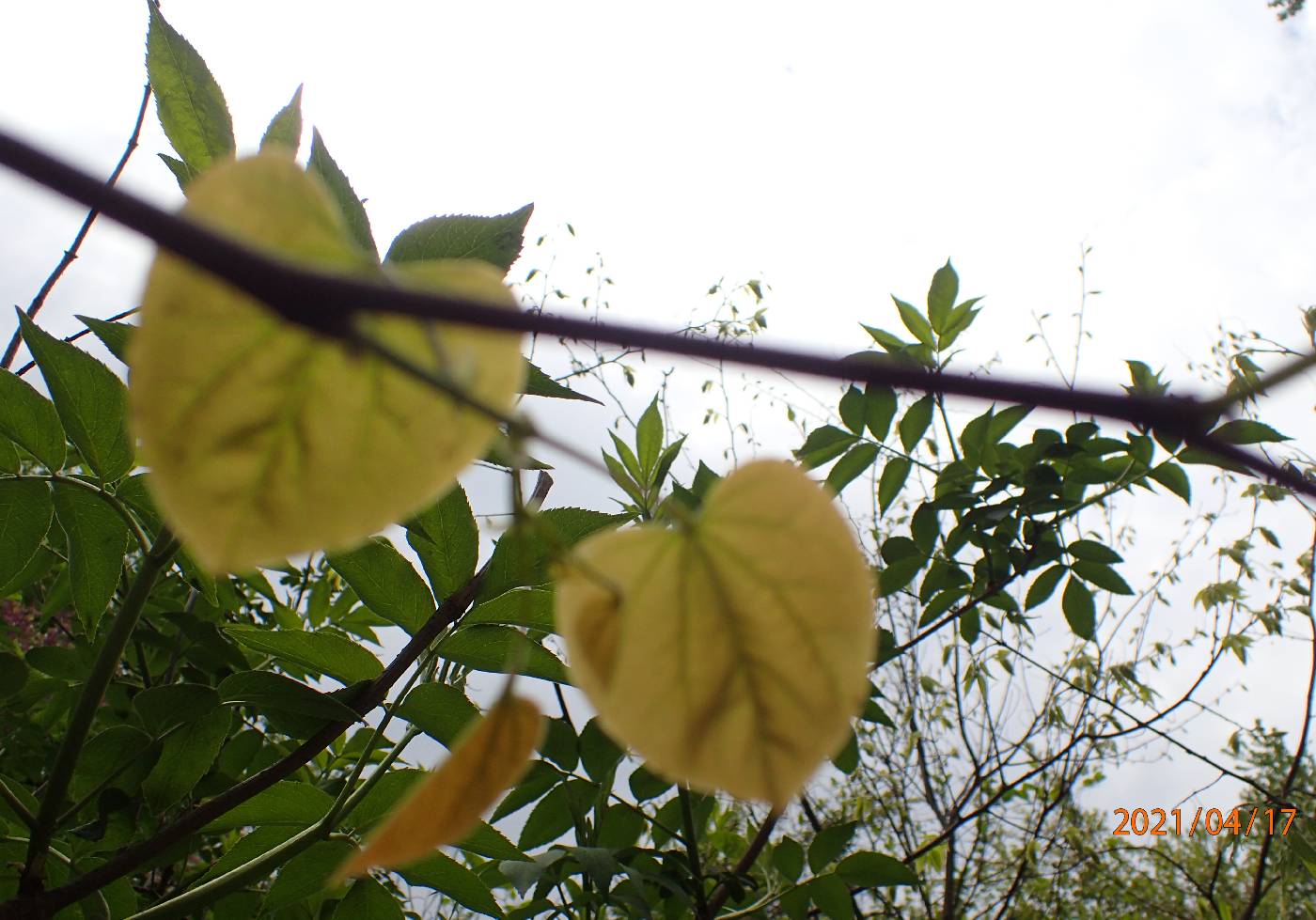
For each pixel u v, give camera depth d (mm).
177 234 130
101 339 482
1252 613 1430
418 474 167
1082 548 919
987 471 937
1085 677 1602
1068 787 1501
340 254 155
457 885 505
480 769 160
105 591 512
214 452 158
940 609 970
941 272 925
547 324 139
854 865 793
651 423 816
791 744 183
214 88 479
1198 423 153
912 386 143
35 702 773
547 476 574
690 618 189
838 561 187
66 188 122
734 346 142
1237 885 1822
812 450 926
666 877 747
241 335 156
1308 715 1336
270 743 771
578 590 187
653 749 184
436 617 515
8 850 507
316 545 163
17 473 500
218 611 865
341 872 150
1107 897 1819
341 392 162
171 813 696
